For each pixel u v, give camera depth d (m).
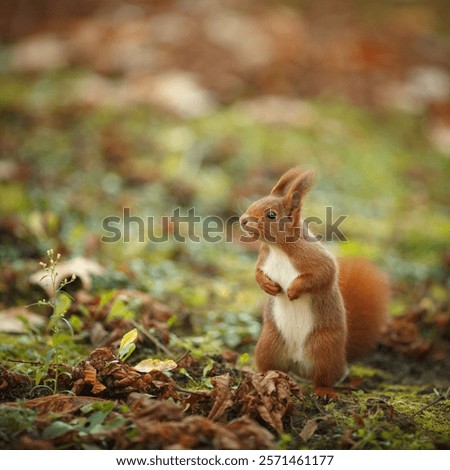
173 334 8.28
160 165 14.66
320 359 6.73
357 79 19.59
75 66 19.84
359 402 6.71
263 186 13.98
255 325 8.62
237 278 10.71
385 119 18.36
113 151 14.78
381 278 7.82
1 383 6.30
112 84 18.70
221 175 14.60
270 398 6.01
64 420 5.61
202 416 6.01
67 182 13.36
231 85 18.56
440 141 17.73
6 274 9.16
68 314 8.37
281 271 6.74
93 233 10.93
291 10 23.95
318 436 5.89
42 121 16.02
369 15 24.80
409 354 8.40
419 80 20.03
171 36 20.23
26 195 12.30
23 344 7.62
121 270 9.59
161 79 17.97
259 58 19.45
